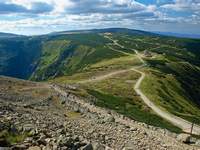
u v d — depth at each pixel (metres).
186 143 41.53
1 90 55.31
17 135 16.98
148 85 136.50
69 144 16.73
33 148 15.16
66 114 43.59
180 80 166.75
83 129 29.48
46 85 81.88
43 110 41.22
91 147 17.47
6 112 24.88
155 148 30.47
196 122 87.56
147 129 48.88
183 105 122.31
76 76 164.62
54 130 21.84
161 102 113.62
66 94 71.31
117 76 156.75
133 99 111.19
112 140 27.62
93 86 128.88
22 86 68.00
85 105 62.94
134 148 26.97
